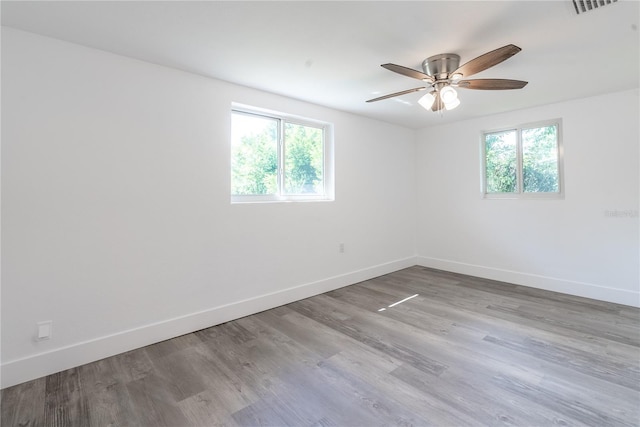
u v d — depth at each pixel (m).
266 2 1.68
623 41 2.13
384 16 1.82
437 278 4.29
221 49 2.22
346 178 3.96
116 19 1.84
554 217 3.65
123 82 2.31
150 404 1.75
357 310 3.13
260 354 2.28
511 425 1.55
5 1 1.65
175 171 2.56
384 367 2.08
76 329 2.14
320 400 1.76
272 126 3.35
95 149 2.20
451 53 2.28
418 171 5.00
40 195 2.01
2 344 1.90
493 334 2.56
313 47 2.20
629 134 3.13
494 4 1.71
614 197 3.24
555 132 3.64
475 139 4.30
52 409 1.71
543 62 2.46
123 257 2.32
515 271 3.99
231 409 1.70
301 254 3.49
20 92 1.94
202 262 2.72
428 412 1.65
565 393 1.79
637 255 3.13
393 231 4.65
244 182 3.14
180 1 1.67
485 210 4.24
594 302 3.29
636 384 1.86
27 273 1.97
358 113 3.97
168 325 2.53
